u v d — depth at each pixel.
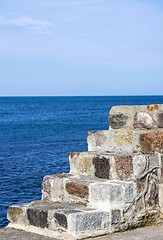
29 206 6.77
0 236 6.30
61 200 7.02
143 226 6.71
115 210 6.43
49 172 26.47
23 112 122.69
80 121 80.38
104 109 137.00
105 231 6.32
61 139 49.28
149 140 7.05
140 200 6.69
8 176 24.84
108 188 6.41
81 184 6.71
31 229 6.55
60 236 6.16
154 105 7.34
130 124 7.40
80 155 7.30
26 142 46.38
